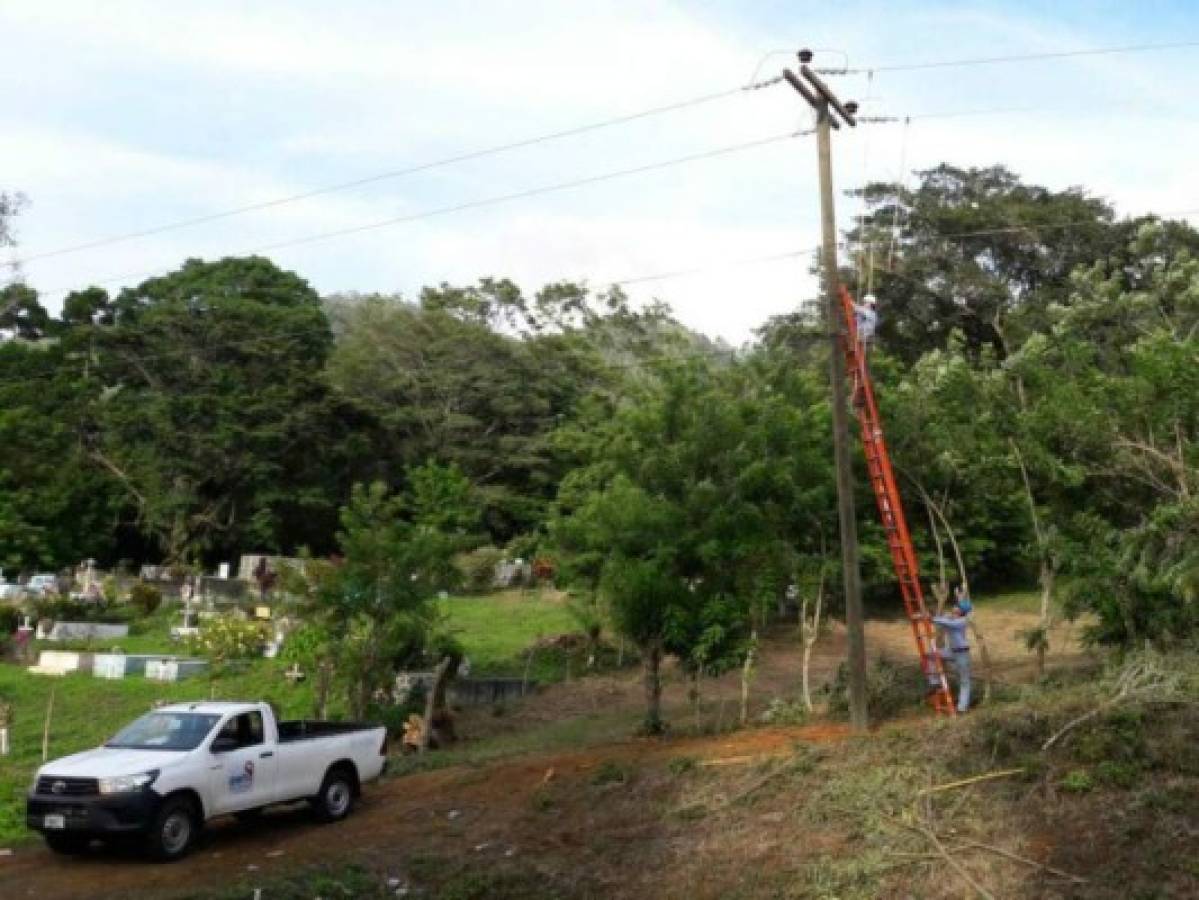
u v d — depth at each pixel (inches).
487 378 2367.1
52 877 578.2
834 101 693.9
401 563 962.7
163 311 2263.8
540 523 2110.0
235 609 1499.8
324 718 984.3
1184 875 455.2
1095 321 1141.7
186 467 2140.7
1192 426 772.6
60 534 1974.7
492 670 1232.8
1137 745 539.2
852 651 667.4
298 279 2598.4
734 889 510.3
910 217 2116.1
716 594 775.1
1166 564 690.2
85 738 1011.3
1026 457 785.6
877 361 1096.2
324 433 2247.8
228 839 650.8
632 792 632.4
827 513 836.0
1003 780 542.0
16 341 2262.6
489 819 637.3
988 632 1256.2
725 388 987.3
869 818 537.3
